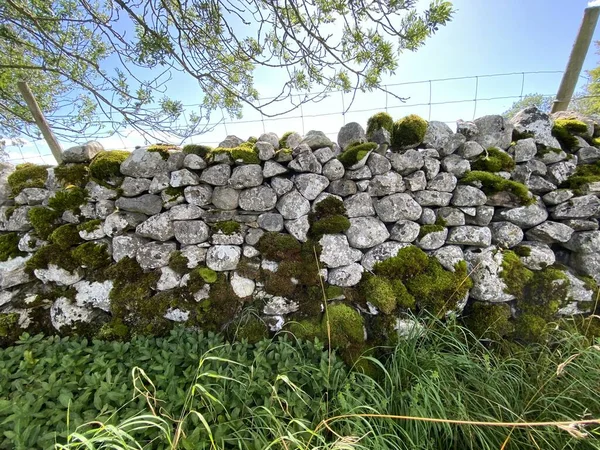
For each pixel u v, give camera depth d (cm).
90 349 159
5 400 121
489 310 180
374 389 136
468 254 187
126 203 179
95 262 181
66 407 122
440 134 189
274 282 179
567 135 195
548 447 123
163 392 128
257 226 187
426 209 188
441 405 124
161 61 236
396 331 175
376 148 184
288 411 127
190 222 182
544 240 187
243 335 174
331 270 186
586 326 180
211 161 179
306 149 179
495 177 183
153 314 178
